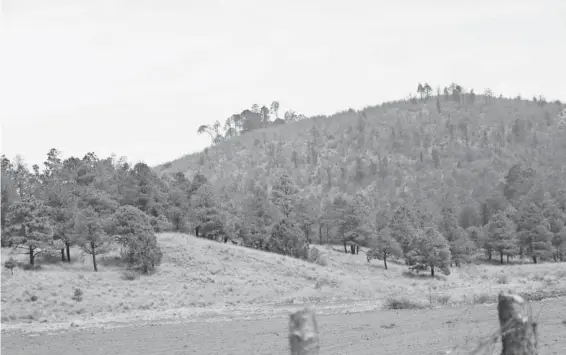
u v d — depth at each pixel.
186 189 121.38
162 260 83.62
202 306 61.94
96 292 65.56
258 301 66.12
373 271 100.12
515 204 167.75
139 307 59.97
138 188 101.00
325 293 72.50
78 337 37.03
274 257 94.00
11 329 43.56
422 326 31.44
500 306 7.02
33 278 67.75
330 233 131.62
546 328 25.89
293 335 6.42
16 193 103.12
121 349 30.25
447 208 157.25
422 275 99.81
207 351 27.62
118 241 82.44
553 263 108.88
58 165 140.00
